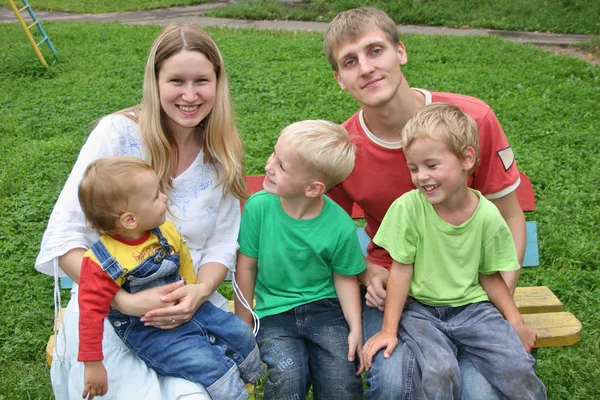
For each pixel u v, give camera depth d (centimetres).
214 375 264
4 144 774
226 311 297
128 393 263
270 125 779
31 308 449
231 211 316
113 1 1980
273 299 308
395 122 313
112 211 252
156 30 1416
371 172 324
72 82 1044
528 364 270
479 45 1202
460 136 272
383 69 301
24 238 538
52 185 642
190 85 284
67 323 286
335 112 816
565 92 909
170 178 299
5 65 1127
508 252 291
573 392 368
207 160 308
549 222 552
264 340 301
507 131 769
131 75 1056
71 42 1301
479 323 284
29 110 910
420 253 295
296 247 302
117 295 264
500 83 962
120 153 294
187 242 304
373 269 320
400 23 1599
